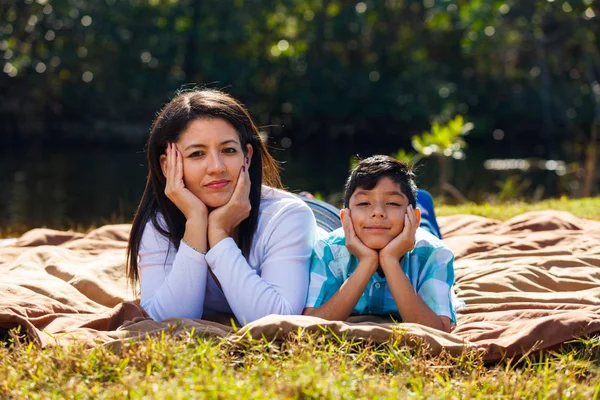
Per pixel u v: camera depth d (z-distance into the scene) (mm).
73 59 30906
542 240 5984
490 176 20141
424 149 12320
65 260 5570
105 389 2990
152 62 33375
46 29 30797
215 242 3953
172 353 3182
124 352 3254
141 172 23734
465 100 36188
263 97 35844
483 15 24906
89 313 4359
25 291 4445
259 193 4145
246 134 4078
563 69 30688
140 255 4188
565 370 3400
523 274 4953
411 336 3502
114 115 33500
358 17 34219
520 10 24438
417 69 35188
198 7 33812
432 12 34219
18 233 10680
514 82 35562
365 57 35875
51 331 3836
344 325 3541
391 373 3293
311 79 35219
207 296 4211
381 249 3924
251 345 3365
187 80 34500
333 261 4094
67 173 23016
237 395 2756
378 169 3918
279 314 3838
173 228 4152
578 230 6441
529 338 3588
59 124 32969
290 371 3023
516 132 36375
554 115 34969
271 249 4047
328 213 5156
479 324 4020
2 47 29500
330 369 3096
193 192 4027
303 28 34656
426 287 4008
